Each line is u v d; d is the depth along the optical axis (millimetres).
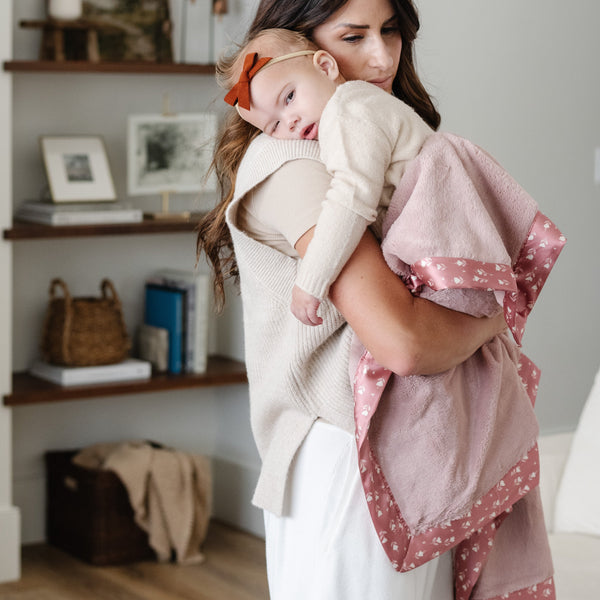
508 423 1302
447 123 3377
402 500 1260
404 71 1496
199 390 3793
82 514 3297
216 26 3623
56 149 3270
